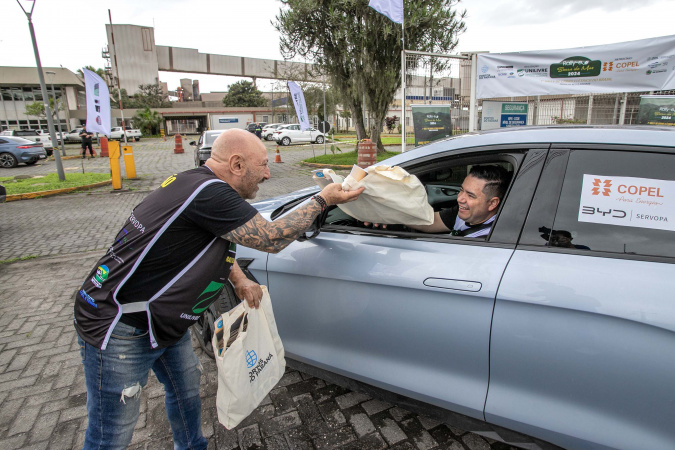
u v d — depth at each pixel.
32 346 3.21
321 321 2.20
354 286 2.01
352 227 2.15
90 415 1.54
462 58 7.87
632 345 1.38
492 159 1.83
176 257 1.44
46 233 6.78
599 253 1.51
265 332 1.83
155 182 12.59
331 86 17.08
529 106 8.86
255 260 2.42
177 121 58.84
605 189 1.54
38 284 4.48
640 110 7.23
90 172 15.27
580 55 7.16
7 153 17.41
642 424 1.40
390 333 1.93
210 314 2.83
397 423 2.29
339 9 13.60
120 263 1.43
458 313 1.71
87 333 1.48
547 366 1.54
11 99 41.06
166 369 1.77
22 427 2.35
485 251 1.71
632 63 6.90
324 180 1.78
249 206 1.45
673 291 1.34
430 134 8.23
